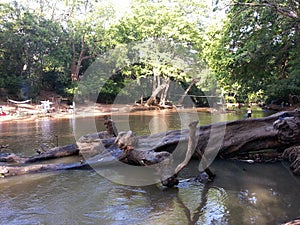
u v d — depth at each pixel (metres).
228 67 14.45
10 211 4.22
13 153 7.65
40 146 8.55
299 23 11.61
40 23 25.52
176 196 4.84
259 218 3.94
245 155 7.54
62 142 9.47
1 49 23.62
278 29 12.74
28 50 24.94
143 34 20.27
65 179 5.73
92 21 26.47
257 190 5.09
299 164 6.12
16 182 5.54
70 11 29.42
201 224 3.80
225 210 4.24
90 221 3.92
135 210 4.27
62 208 4.34
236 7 13.33
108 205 4.46
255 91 17.48
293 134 6.92
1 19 23.03
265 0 11.48
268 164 6.89
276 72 15.88
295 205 4.39
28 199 4.68
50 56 25.16
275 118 7.49
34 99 24.67
